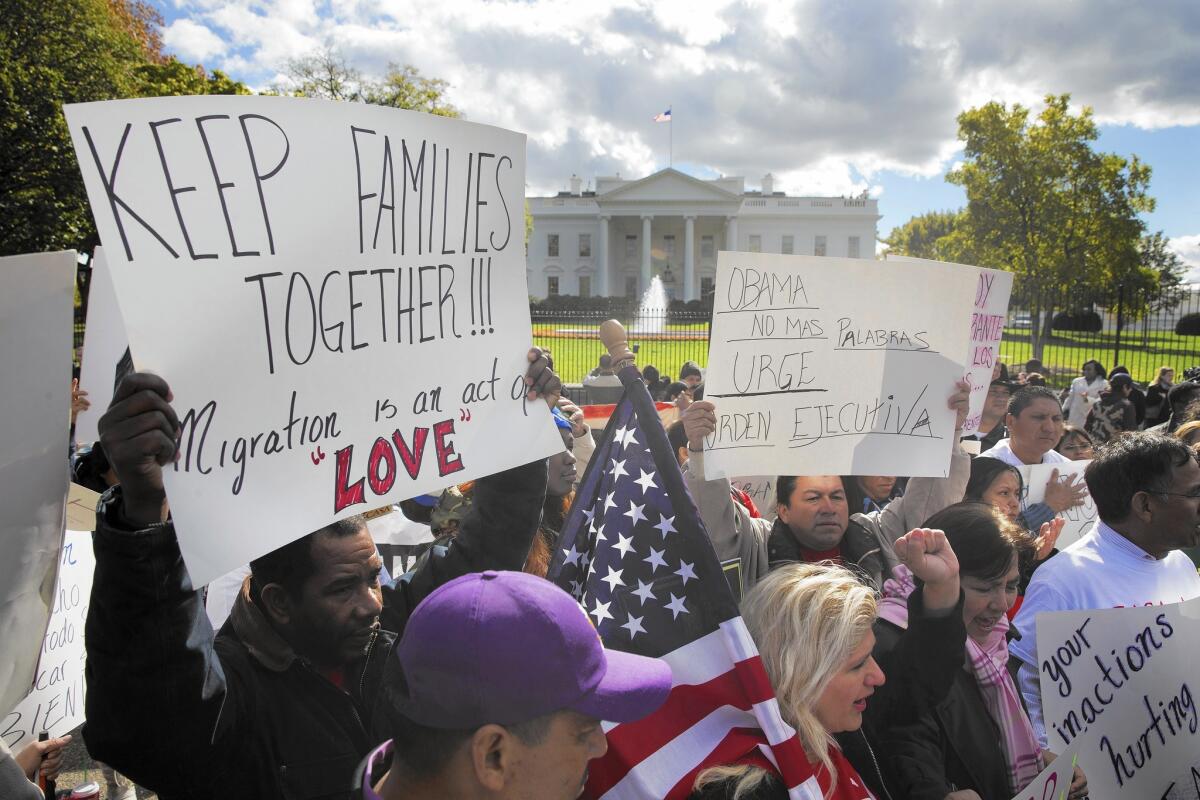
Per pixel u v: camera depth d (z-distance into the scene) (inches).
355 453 69.2
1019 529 98.3
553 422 84.2
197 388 60.1
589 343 1075.3
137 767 57.7
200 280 60.6
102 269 120.6
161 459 54.9
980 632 92.4
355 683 74.8
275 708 68.6
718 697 64.4
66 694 99.0
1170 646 94.9
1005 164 1184.8
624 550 69.7
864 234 3157.0
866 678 69.7
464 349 78.1
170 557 55.2
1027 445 176.9
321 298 67.4
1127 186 1174.3
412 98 1330.0
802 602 69.4
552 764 47.2
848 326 120.6
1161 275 1224.2
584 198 3218.5
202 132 60.8
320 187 67.2
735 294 116.3
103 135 56.7
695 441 116.2
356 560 70.9
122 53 832.3
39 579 61.5
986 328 167.5
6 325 57.3
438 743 45.8
